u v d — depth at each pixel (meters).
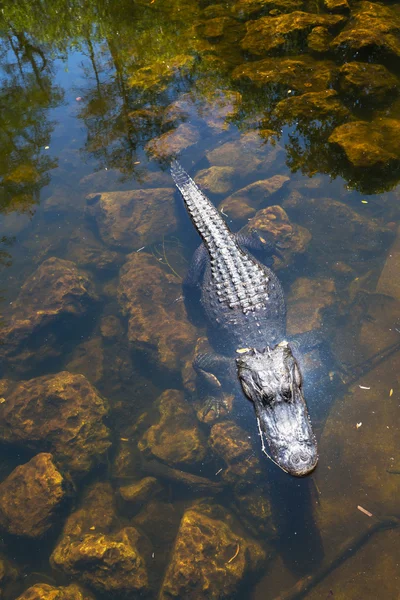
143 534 2.45
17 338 2.93
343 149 2.79
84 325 3.07
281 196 3.18
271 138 2.99
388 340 2.66
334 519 2.36
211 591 2.27
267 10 3.99
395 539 2.28
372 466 2.42
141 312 2.96
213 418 2.61
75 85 4.05
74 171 3.98
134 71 3.82
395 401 2.51
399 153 2.71
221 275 2.62
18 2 5.57
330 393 2.59
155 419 2.73
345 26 3.35
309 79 3.15
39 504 2.46
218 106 3.28
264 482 2.44
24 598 2.28
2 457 2.69
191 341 2.87
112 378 2.89
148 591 2.33
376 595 2.21
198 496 2.52
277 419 2.16
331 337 2.73
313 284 2.88
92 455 2.60
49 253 3.36
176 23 4.30
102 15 4.93
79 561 2.35
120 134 3.33
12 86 4.20
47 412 2.67
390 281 2.81
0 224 3.56
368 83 2.99
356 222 3.01
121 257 3.25
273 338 2.52
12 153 3.52
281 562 2.34
